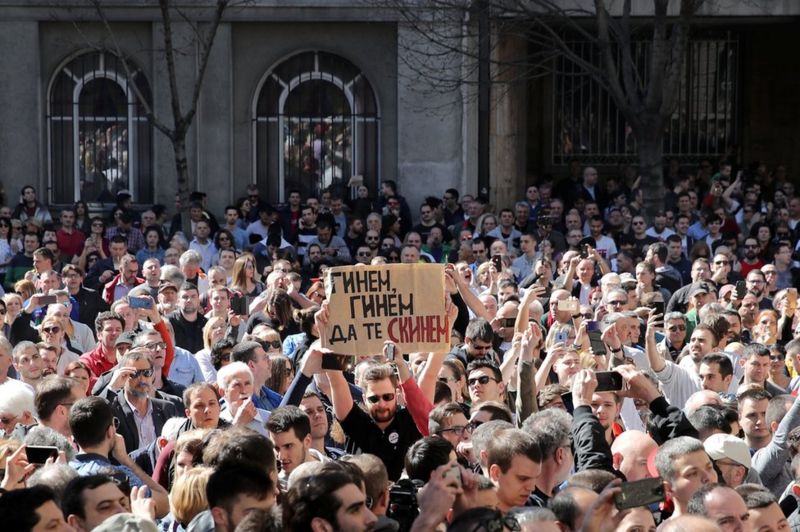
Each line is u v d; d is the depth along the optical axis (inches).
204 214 1173.1
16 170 1302.9
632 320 644.1
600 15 1194.6
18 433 465.4
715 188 1242.6
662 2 1170.6
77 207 1213.1
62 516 317.4
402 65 1299.2
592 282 893.2
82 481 347.6
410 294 450.9
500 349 666.8
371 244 1094.4
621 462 421.1
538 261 876.6
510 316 665.6
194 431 412.5
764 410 501.4
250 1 1280.8
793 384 624.7
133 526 313.6
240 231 1181.1
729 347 640.4
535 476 368.2
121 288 853.2
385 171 1323.8
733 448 429.7
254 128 1323.8
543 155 1557.6
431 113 1299.2
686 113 1581.0
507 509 368.8
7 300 721.6
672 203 1270.9
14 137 1300.4
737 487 390.6
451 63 1279.5
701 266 882.1
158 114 1302.9
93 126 1318.9
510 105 1333.7
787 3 1325.0
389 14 1288.1
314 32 1312.7
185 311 728.3
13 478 378.6
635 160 1557.6
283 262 824.3
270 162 1331.2
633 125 1194.6
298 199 1219.2
